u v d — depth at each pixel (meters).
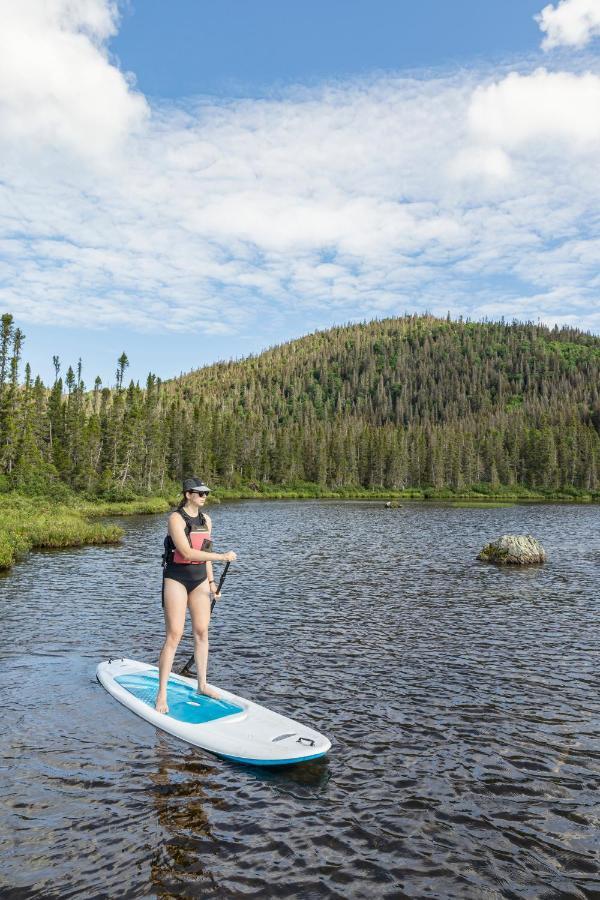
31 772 6.72
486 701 9.46
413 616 15.42
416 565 24.89
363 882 5.05
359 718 8.67
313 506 85.62
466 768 7.21
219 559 7.95
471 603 17.19
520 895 4.95
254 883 4.99
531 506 92.00
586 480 148.62
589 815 6.23
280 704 9.12
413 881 5.09
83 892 4.80
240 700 8.42
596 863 5.42
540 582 20.92
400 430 183.00
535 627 14.36
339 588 19.30
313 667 11.00
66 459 77.19
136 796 6.28
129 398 99.25
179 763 7.02
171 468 115.88
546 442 151.12
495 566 24.88
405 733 8.19
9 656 11.13
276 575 21.84
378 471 154.62
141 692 8.91
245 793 6.44
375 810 6.21
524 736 8.17
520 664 11.43
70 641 12.25
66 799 6.19
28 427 69.44
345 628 14.02
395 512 70.38
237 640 12.77
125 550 29.36
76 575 21.20
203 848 5.45
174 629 8.02
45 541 30.80
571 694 9.83
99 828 5.70
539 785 6.84
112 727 7.95
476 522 53.03
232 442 130.62
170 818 5.90
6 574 21.38
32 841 5.46
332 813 6.11
